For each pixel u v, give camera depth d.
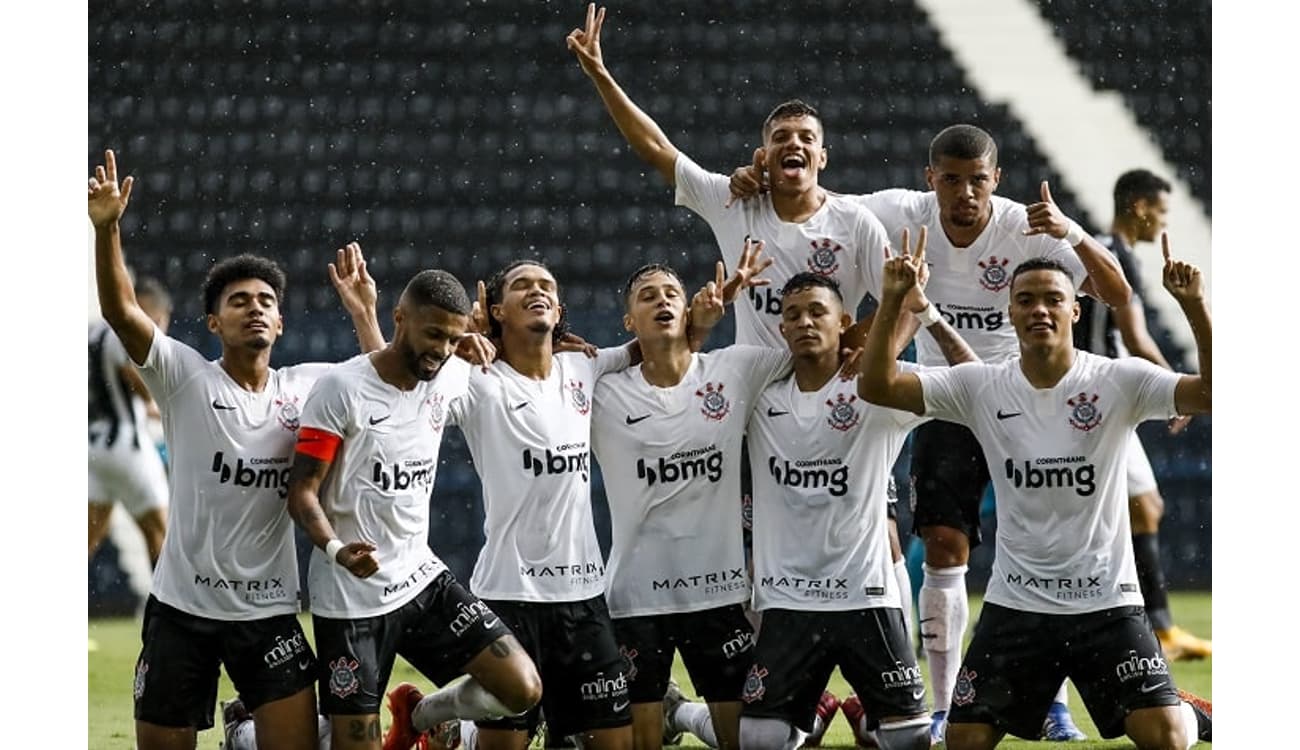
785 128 18.91
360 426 16.28
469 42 45.97
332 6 46.16
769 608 17.44
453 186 44.09
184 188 43.94
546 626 17.27
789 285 17.61
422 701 17.59
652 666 17.91
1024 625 16.48
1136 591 16.52
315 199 43.94
